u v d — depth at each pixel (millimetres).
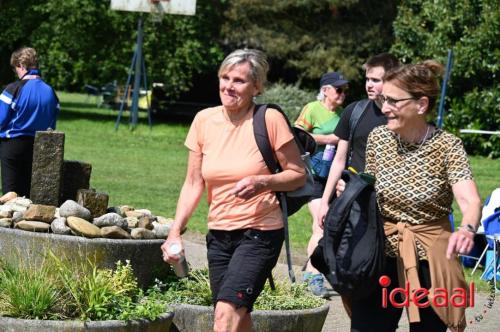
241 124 11461
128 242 14906
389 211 10727
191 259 22391
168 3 59719
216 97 80312
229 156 11383
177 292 14906
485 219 22031
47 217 15133
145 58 69938
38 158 16328
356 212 10578
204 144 11625
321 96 19672
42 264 13844
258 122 11391
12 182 21531
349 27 71062
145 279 15211
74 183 16891
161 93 77375
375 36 70750
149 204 32156
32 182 16344
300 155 11594
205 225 29016
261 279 11211
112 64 70875
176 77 70688
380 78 14406
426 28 62656
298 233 28734
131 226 15562
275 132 11383
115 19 69250
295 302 14969
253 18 72062
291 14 71562
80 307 12844
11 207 15578
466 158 10422
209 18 71438
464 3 58594
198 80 79625
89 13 68938
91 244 14648
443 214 10625
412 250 10500
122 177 39719
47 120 21672
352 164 14602
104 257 14734
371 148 10922
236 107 11352
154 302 13281
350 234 10523
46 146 16328
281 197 11594
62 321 12328
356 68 71562
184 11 59688
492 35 57531
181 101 80312
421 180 10523
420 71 10477
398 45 62156
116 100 85438
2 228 15016
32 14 70750
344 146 14797
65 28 69938
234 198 11352
